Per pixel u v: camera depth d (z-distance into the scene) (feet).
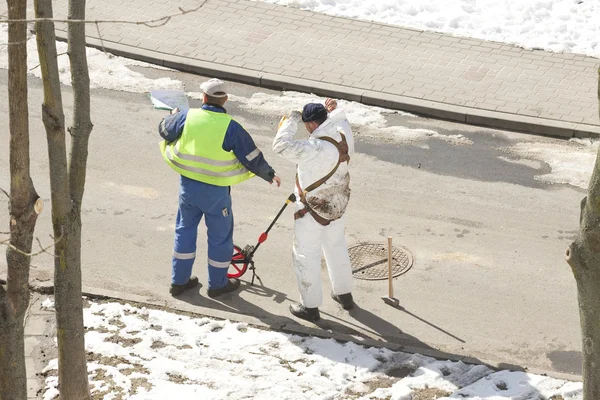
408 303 119.65
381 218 136.87
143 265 126.52
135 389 99.66
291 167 148.87
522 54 178.70
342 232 113.80
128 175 145.89
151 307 117.19
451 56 177.47
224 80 172.14
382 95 164.86
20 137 69.97
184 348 108.17
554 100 164.35
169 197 141.08
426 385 101.30
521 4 191.83
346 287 116.67
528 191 143.43
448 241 131.95
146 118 160.76
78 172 84.79
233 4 193.57
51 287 118.62
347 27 186.80
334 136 107.04
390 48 179.83
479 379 102.63
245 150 111.96
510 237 132.87
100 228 133.59
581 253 72.90
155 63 175.83
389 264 117.60
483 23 188.14
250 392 99.25
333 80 169.58
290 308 117.39
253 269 122.31
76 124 83.71
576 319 116.88
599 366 76.13
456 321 116.57
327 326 115.14
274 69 172.55
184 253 117.91
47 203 138.10
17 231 72.74
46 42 74.33
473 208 139.33
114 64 174.81
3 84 168.96
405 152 152.76
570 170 148.25
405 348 108.99
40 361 106.93
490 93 166.20
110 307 115.44
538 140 156.25
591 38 183.42
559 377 103.96
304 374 103.30
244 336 111.04
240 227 134.41
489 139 156.56
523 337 113.80
